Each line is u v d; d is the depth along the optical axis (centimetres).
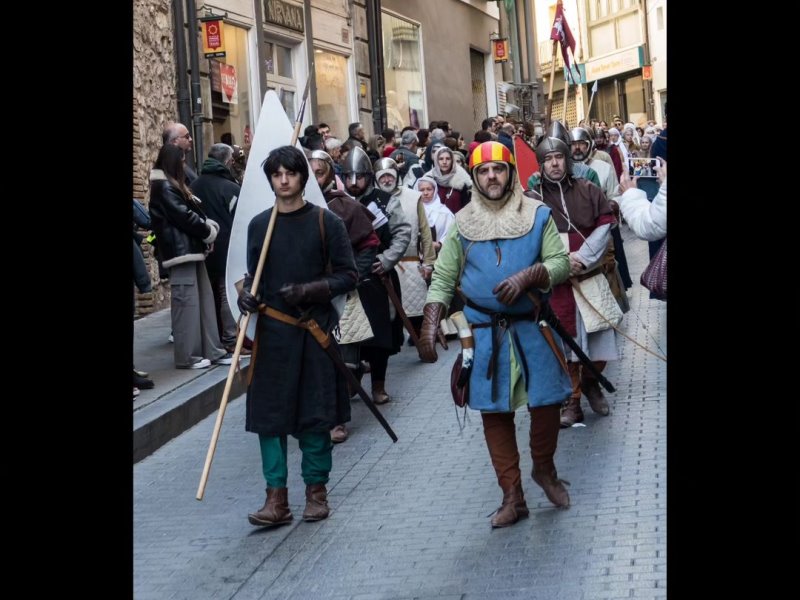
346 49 2194
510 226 519
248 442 757
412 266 980
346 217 763
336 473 659
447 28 2908
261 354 555
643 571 448
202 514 601
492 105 3288
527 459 645
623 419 716
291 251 553
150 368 922
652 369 863
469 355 521
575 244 696
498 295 504
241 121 1747
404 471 651
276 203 556
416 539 524
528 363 516
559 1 1670
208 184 974
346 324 760
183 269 906
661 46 4769
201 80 1574
